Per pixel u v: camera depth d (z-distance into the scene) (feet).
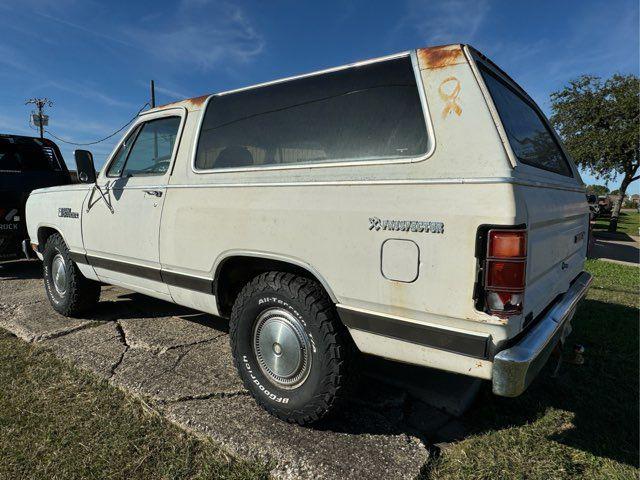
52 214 14.62
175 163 10.61
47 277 15.52
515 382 6.29
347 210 7.52
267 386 8.91
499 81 8.72
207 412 9.09
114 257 12.23
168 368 10.98
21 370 10.93
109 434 8.43
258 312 8.95
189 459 7.75
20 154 26.27
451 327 6.64
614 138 65.41
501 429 8.92
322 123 8.37
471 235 6.35
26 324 14.12
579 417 9.40
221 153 9.87
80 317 14.88
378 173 7.32
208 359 11.53
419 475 7.40
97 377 10.54
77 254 13.61
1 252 21.47
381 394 9.88
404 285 6.95
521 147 7.88
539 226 7.13
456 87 7.00
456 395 9.57
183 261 10.19
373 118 7.74
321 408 8.18
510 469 7.70
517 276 6.16
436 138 6.91
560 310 8.21
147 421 8.84
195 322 14.43
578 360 10.09
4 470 7.48
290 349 8.50
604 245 45.11
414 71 7.47
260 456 7.79
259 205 8.69
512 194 6.17
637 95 64.28
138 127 12.26
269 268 9.25
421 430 8.87
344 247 7.56
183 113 10.98
